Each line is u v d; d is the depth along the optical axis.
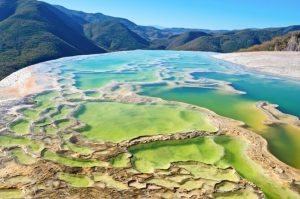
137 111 15.74
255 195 9.34
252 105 17.62
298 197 9.41
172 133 13.18
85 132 13.09
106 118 14.66
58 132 12.84
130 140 12.38
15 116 14.27
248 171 10.68
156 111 15.84
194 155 11.59
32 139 12.12
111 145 11.91
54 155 11.02
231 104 17.70
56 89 18.66
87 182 9.56
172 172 10.34
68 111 15.21
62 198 8.77
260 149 12.09
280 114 16.25
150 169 10.48
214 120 14.77
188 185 9.66
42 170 10.05
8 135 12.41
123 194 9.05
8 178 9.60
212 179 10.05
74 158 10.84
